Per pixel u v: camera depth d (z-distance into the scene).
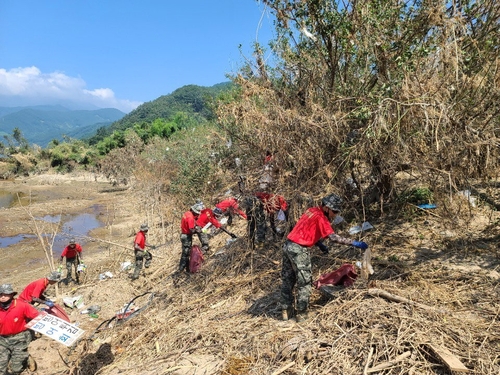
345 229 6.32
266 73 6.20
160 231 13.65
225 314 5.30
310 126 5.16
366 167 6.09
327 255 5.76
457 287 4.28
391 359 3.27
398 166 5.38
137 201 21.16
